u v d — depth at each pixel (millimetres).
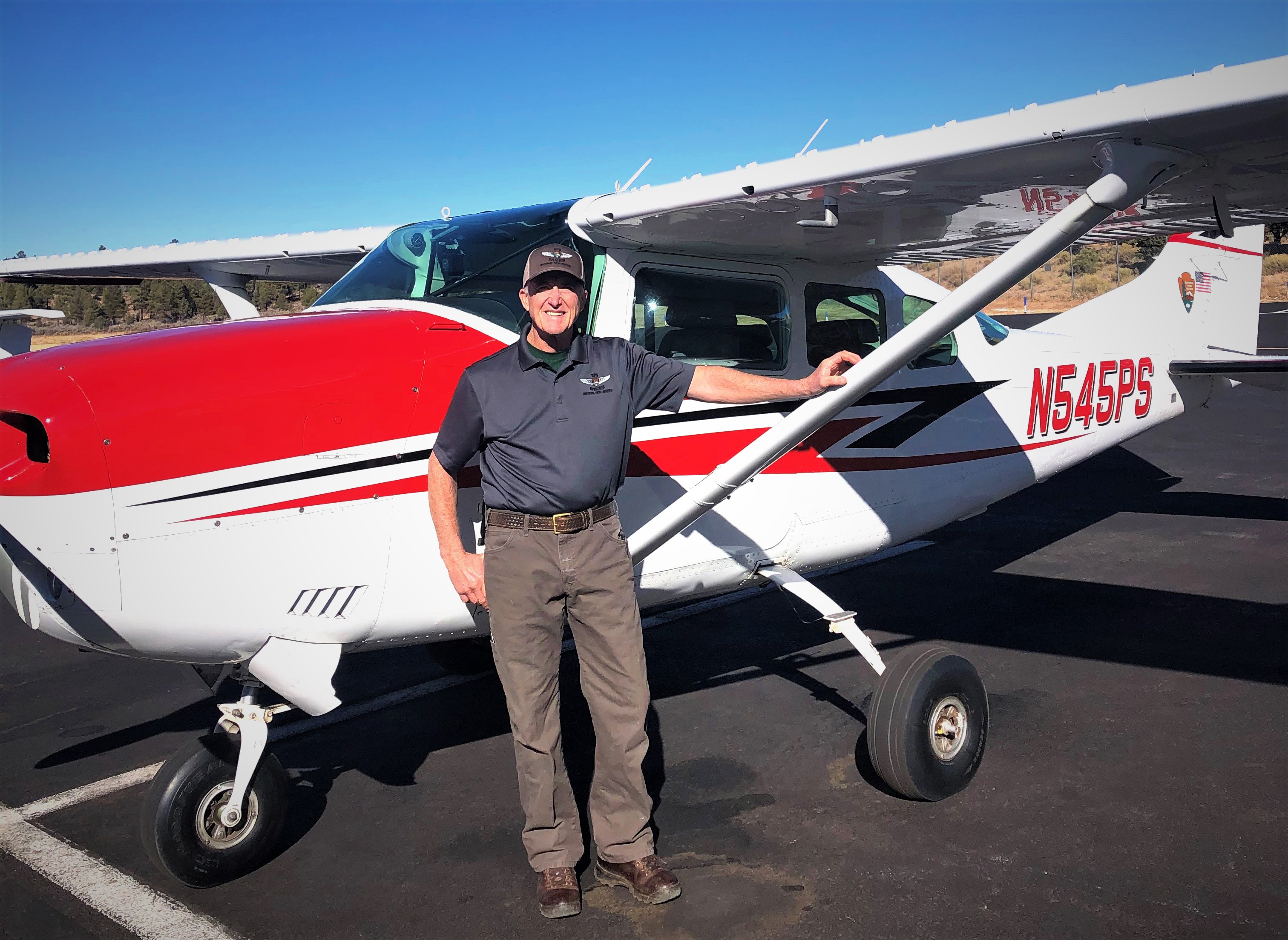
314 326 2666
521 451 2277
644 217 2793
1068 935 2258
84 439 2256
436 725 3742
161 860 2518
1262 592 4855
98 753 3590
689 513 2648
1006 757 3205
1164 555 5629
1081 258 43094
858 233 3170
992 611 4805
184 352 2465
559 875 2441
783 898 2463
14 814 3109
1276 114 1979
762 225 2955
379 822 2979
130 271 4746
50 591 2348
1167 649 4152
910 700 2846
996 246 3613
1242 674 3830
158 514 2318
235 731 2654
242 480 2395
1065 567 5504
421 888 2596
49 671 4504
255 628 2479
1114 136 2131
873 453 3820
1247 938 2219
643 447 3072
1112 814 2807
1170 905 2357
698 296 3307
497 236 3090
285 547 2459
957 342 4246
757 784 3102
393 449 2576
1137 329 5449
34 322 44219
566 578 2332
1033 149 2230
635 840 2490
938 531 6531
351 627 2611
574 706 3832
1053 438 4832
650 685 4039
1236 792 2902
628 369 2379
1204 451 8852
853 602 5055
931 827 2785
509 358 2320
